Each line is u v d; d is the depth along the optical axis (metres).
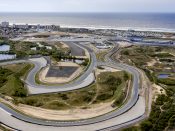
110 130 124.56
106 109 150.62
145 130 126.44
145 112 146.12
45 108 151.00
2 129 121.88
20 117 135.75
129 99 165.50
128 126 128.88
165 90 182.38
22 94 169.50
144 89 183.75
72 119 136.38
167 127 130.75
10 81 189.75
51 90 179.00
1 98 160.50
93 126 128.62
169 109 148.88
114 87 185.88
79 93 173.62
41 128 125.56
